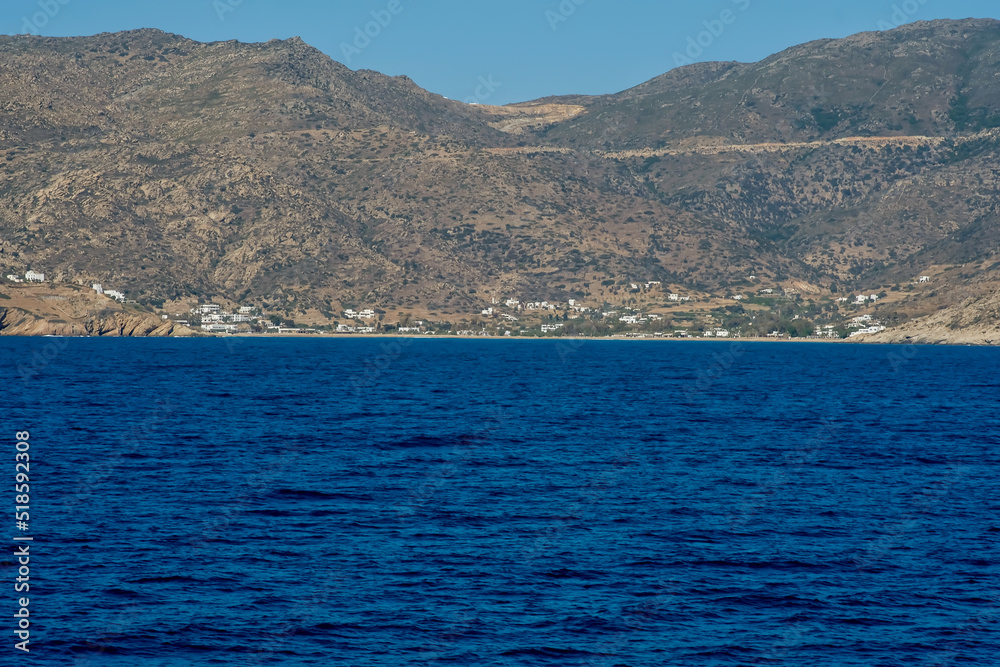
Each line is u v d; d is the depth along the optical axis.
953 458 86.00
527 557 50.62
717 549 52.53
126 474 72.38
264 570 47.94
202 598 44.00
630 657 38.66
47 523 56.09
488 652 38.88
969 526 58.28
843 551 52.47
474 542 53.50
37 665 37.09
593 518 59.50
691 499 65.69
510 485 70.19
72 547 51.19
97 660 37.66
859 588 46.41
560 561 50.06
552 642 39.91
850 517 60.47
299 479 71.19
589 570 48.59
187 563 48.78
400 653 38.72
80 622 41.03
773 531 56.62
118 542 52.31
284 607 43.09
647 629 41.28
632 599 44.66
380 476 73.19
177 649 38.72
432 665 37.72
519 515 60.19
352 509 61.28
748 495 67.31
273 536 54.16
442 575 47.56
